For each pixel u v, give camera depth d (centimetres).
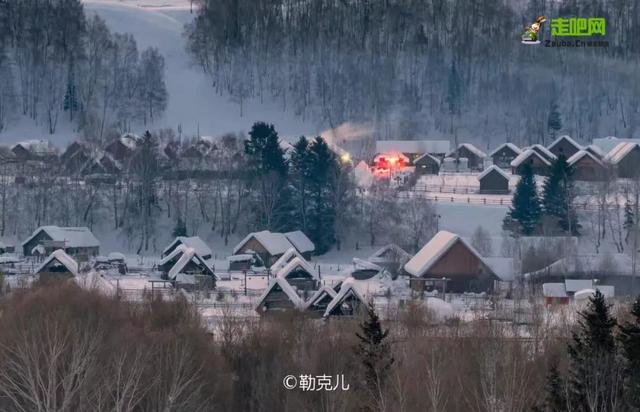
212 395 16300
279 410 16900
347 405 15950
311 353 18250
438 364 16250
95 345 15725
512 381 15350
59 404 13975
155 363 15988
